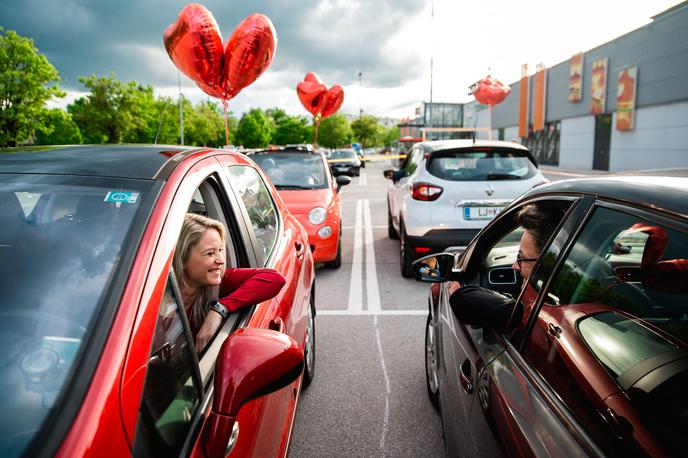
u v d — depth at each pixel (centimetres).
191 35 637
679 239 97
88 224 119
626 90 2822
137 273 106
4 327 96
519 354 148
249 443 133
